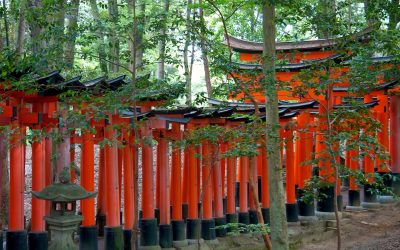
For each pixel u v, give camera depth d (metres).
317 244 15.08
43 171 10.70
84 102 9.82
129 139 11.92
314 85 10.18
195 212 13.59
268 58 10.29
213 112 12.95
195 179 13.58
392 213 17.31
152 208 12.59
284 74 14.48
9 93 9.73
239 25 22.50
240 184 15.16
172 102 10.55
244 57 17.53
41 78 9.50
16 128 9.77
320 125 12.48
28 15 9.48
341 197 16.89
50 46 9.40
